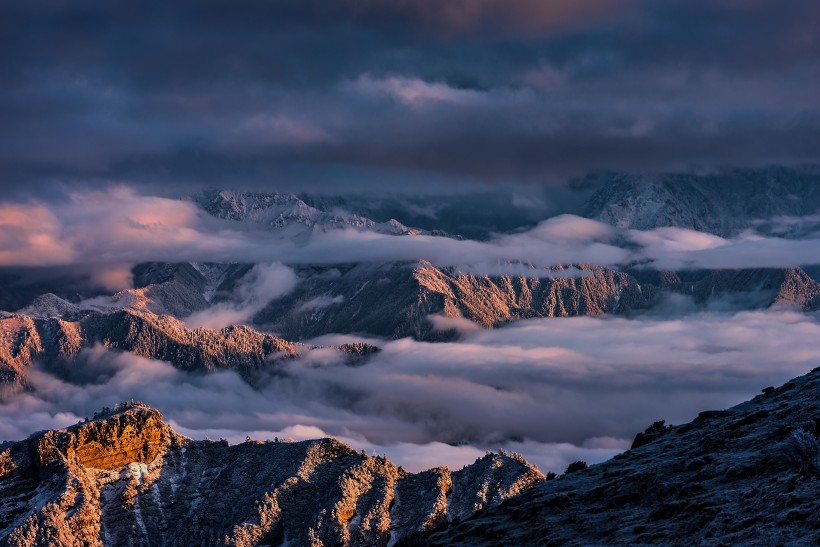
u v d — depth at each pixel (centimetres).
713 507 7531
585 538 7962
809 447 7912
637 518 8062
